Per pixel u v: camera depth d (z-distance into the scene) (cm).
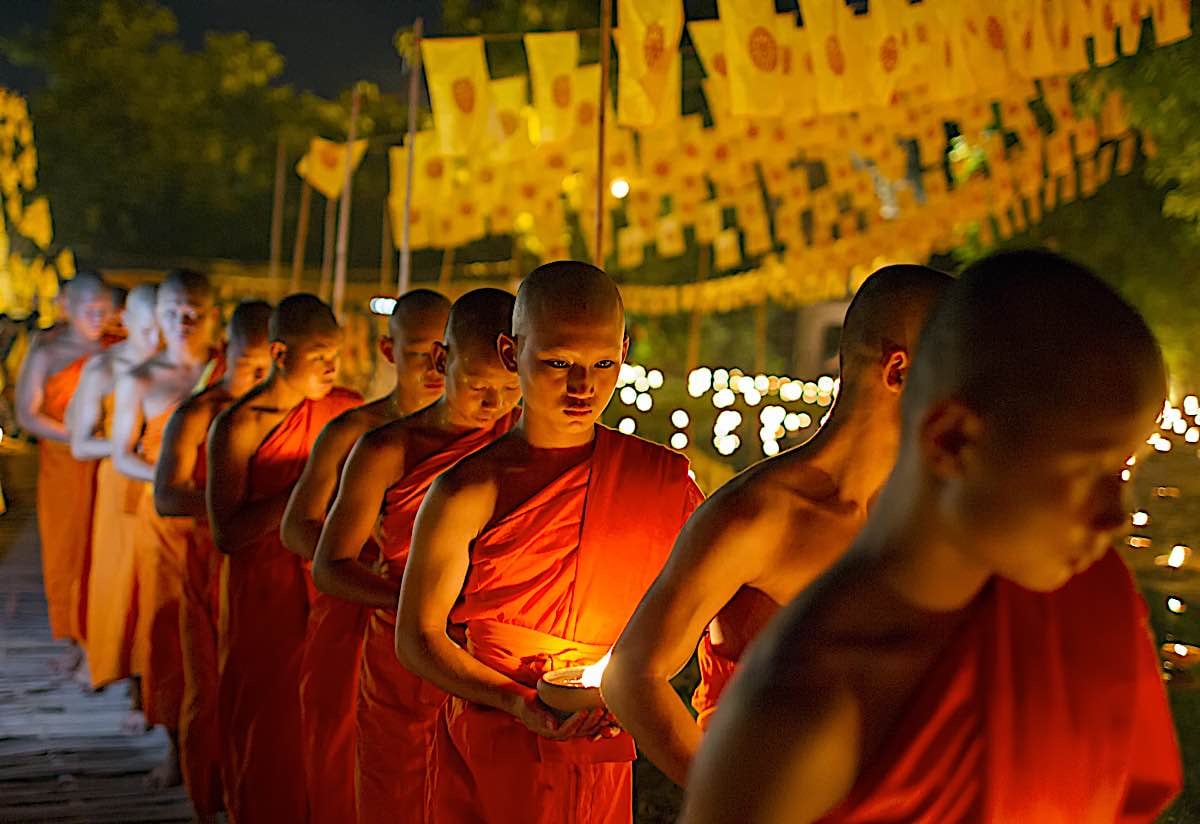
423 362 401
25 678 750
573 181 1364
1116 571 136
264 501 444
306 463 440
